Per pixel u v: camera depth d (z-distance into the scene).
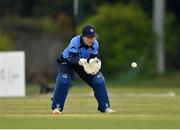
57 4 146.50
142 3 144.12
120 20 125.75
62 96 40.38
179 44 137.75
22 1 148.50
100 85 40.78
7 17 139.88
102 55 124.88
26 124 32.44
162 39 124.75
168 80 120.44
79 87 103.88
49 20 138.12
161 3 124.44
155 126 31.55
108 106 41.16
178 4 146.50
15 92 71.38
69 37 123.69
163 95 72.31
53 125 31.92
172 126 31.59
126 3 142.38
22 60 71.31
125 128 30.61
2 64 71.44
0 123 32.94
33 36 133.50
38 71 130.00
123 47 124.94
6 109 45.28
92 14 140.50
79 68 40.66
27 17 147.38
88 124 32.38
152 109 44.31
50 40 132.12
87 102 55.12
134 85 113.50
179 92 85.88
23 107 47.41
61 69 40.38
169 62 136.75
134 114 39.56
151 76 122.88
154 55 124.75
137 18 126.38
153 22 128.50
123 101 55.41
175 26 139.88
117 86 110.50
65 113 40.75
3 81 71.50
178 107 46.31
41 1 148.00
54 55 131.38
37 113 40.97
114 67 124.94
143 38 125.25
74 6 104.00
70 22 129.88
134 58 124.19
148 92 84.69
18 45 133.00
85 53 40.38
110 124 32.38
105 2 144.25
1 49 123.75
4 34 132.75
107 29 125.12
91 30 39.84
